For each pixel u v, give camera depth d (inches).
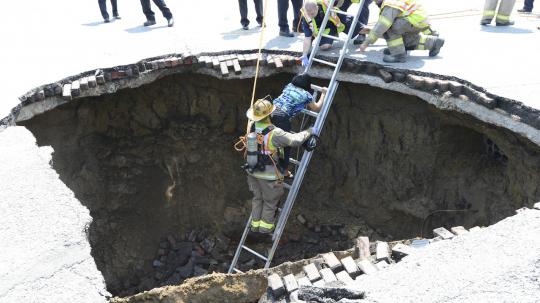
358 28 290.2
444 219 303.3
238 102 338.6
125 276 330.0
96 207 319.6
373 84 260.7
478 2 371.2
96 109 307.4
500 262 132.3
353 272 156.5
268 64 278.8
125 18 366.0
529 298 120.4
